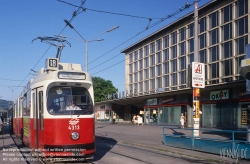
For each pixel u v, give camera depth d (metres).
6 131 34.38
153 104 46.00
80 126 10.98
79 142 10.87
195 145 14.34
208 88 32.25
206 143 13.67
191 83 16.70
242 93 30.16
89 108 11.40
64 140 10.71
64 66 12.70
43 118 10.97
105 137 22.28
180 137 15.38
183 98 38.91
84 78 11.62
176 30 43.47
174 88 43.81
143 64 52.78
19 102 20.12
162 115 43.66
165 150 14.68
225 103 32.62
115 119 58.75
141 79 53.44
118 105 59.44
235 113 31.19
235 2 33.22
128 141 18.98
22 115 17.56
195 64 16.64
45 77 11.44
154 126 39.81
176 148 15.30
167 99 42.44
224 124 32.59
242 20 32.44
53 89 11.17
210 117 34.75
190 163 11.53
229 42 34.12
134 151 14.84
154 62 49.25
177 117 40.19
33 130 12.53
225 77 34.50
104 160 12.13
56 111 10.91
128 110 58.19
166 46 46.03
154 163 11.52
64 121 10.81
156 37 48.59
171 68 44.84
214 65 36.41
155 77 48.78
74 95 11.34
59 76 11.23
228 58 34.12
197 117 16.50
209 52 37.16
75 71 11.52
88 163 11.40
